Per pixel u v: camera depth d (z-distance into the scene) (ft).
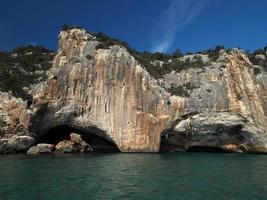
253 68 228.84
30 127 177.06
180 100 201.36
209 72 217.36
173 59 244.42
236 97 208.33
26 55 236.02
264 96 221.46
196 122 200.13
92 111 191.93
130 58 201.05
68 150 180.24
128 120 191.52
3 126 169.58
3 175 93.30
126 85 195.83
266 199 68.08
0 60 224.94
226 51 231.09
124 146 188.55
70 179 88.48
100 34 220.64
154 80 205.57
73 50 211.00
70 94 190.70
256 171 109.40
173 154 181.57
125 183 84.02
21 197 67.31
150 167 116.57
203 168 116.26
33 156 151.23
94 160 135.74
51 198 67.00
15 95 181.47
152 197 69.10
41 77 206.08
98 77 196.65
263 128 205.05
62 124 190.90
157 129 192.65
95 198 67.51
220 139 207.82
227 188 78.89
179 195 71.15
